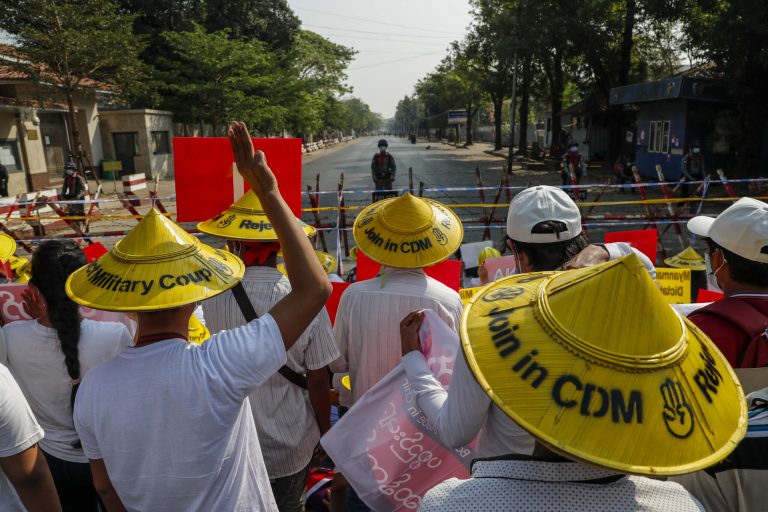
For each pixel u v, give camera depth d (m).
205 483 1.45
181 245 1.58
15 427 1.58
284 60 38.38
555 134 32.88
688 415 1.00
